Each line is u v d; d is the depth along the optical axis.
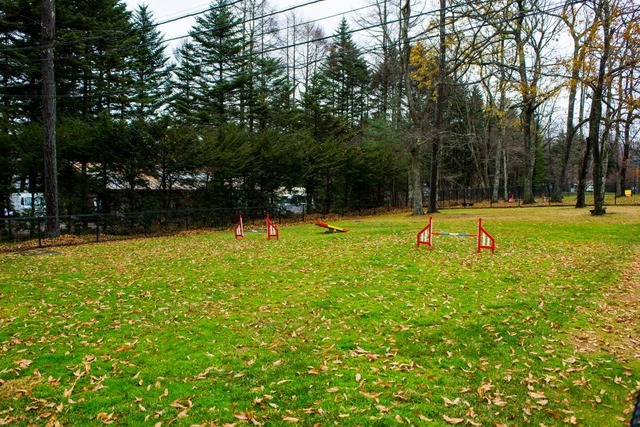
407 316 6.53
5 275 9.65
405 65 25.28
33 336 5.79
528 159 33.19
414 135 24.95
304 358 5.00
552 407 3.97
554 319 6.43
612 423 3.70
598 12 18.44
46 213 16.39
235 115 33.44
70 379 4.53
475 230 16.97
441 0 21.02
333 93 40.75
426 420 3.71
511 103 35.50
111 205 19.95
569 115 32.84
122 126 18.70
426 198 42.81
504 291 7.98
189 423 3.67
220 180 22.72
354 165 29.98
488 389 4.26
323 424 3.64
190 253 12.62
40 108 23.36
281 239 15.80
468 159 48.41
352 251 12.45
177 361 4.95
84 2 24.56
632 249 12.63
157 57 35.72
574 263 10.59
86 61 23.86
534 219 20.42
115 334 5.85
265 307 7.03
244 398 4.09
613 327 6.09
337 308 6.95
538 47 28.47
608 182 58.12
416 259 11.09
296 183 26.88
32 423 3.69
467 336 5.72
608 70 23.09
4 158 17.09
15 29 21.30
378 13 26.61
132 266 10.60
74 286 8.55
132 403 4.02
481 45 22.78
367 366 4.79
